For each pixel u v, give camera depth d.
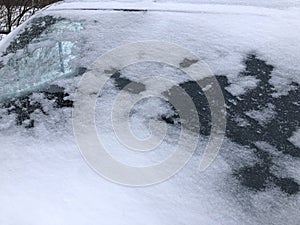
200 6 2.44
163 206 1.52
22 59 2.41
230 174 1.64
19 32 2.65
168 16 2.37
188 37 2.21
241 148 1.74
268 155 1.71
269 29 2.21
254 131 1.80
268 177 1.63
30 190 1.62
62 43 2.38
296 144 1.74
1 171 1.75
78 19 2.50
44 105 2.09
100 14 2.49
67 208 1.51
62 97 2.10
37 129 1.96
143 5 2.52
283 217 1.49
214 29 2.24
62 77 2.20
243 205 1.53
